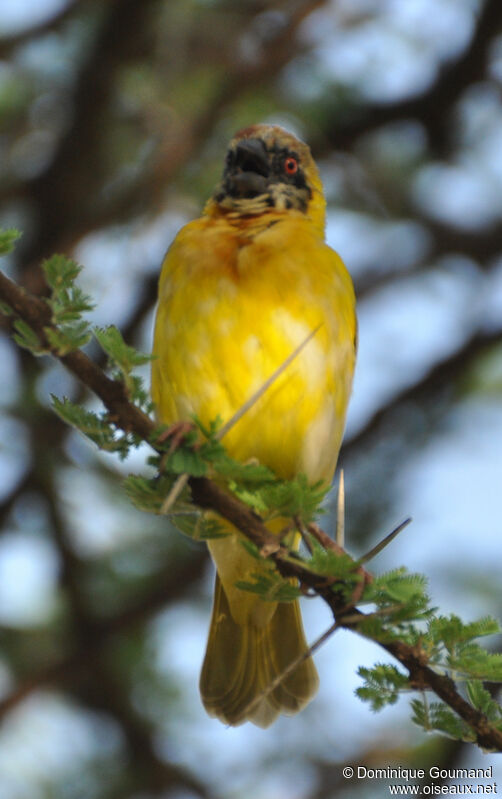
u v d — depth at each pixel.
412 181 13.09
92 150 11.71
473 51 11.65
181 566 11.25
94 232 11.42
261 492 5.44
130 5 10.88
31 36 11.86
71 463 11.21
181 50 11.67
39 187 11.82
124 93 11.57
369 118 12.22
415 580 5.29
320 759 10.74
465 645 5.32
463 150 12.90
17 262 11.98
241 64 11.55
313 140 12.32
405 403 11.76
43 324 5.04
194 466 5.34
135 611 10.86
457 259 13.35
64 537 11.38
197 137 11.48
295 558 5.48
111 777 11.03
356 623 5.33
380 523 11.34
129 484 5.61
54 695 11.30
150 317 11.56
